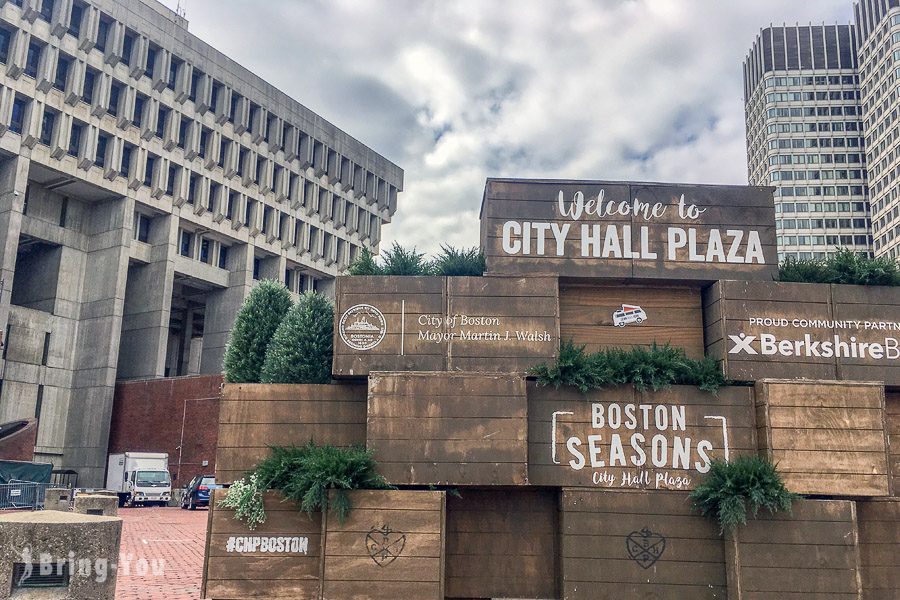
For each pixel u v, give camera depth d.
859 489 9.77
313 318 11.41
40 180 53.78
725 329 10.45
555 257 10.88
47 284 55.66
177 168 59.34
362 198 78.44
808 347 10.45
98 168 54.16
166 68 57.62
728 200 11.16
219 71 62.16
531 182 11.09
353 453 9.66
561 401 10.18
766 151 132.88
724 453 10.05
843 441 9.90
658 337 11.08
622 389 10.23
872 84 124.50
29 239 54.75
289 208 68.88
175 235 58.81
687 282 11.06
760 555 9.40
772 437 9.87
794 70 133.12
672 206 11.12
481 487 10.19
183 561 16.20
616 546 9.77
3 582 6.27
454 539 10.24
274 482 9.84
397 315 10.51
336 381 10.67
